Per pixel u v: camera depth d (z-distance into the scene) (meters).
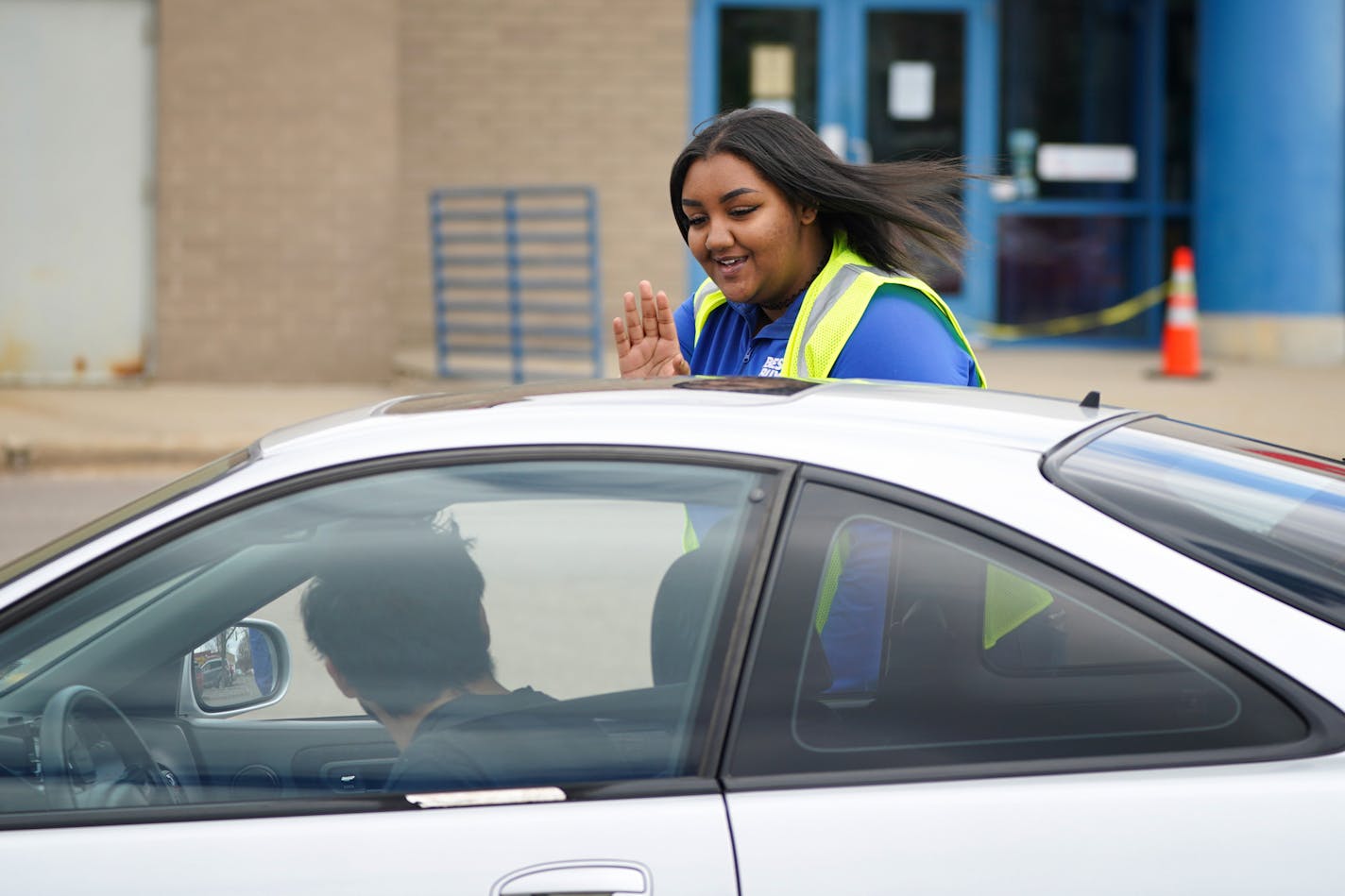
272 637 5.15
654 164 29.86
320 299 26.80
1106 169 31.92
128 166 26.33
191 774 5.05
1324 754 4.51
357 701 5.08
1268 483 5.45
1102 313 32.25
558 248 29.84
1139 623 4.67
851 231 6.80
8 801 4.98
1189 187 32.12
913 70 31.27
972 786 4.55
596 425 5.15
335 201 26.67
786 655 4.72
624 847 4.54
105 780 5.04
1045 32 31.53
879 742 4.64
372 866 4.59
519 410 5.36
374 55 26.52
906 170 6.75
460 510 5.09
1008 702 4.66
